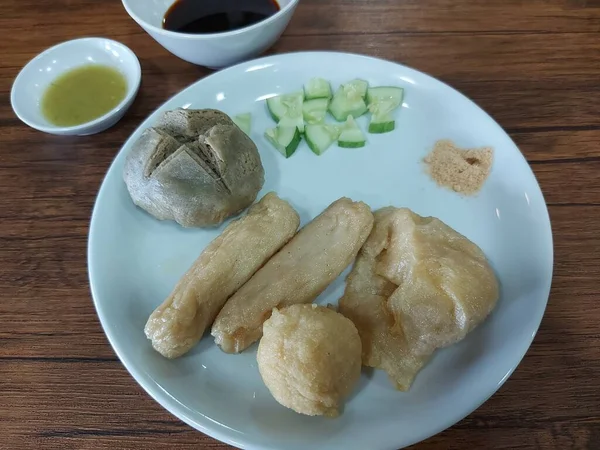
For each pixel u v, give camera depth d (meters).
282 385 0.20
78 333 0.25
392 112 0.30
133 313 0.24
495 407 0.22
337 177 0.28
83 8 0.36
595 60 0.31
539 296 0.23
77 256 0.27
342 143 0.29
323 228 0.25
